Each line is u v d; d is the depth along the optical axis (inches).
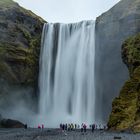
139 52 2950.3
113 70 4143.7
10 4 4404.5
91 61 4308.6
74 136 2143.2
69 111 4269.2
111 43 4178.2
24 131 2837.1
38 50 4448.8
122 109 2536.9
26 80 4197.8
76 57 4397.1
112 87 4124.0
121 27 4104.3
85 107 4217.5
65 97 4328.3
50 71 4424.2
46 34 4527.6
